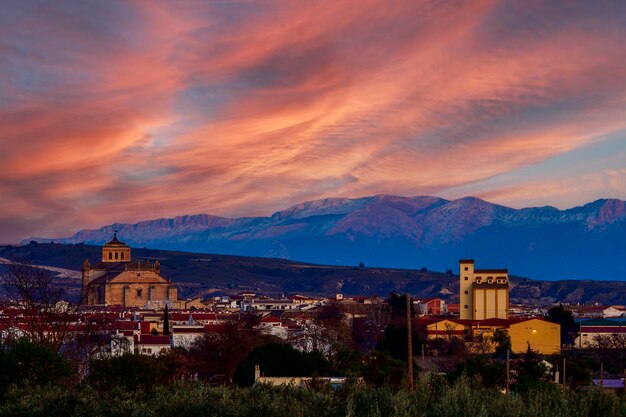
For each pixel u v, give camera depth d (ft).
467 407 114.52
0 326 260.01
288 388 149.28
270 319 635.66
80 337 270.05
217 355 411.54
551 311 652.89
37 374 187.32
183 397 148.15
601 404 115.14
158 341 497.87
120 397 161.68
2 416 149.59
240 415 134.82
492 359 451.12
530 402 116.06
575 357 446.60
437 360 450.30
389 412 118.42
